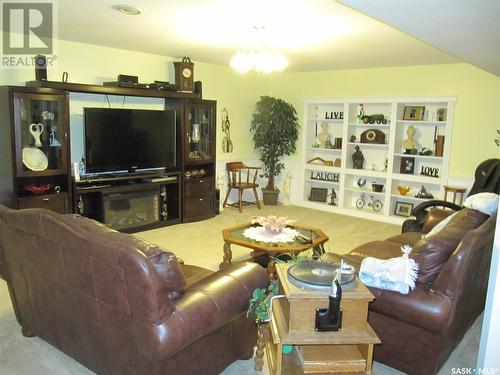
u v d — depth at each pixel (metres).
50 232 1.92
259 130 6.65
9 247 2.29
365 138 6.17
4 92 3.83
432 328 2.08
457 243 2.17
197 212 5.61
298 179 6.93
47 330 2.35
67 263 1.92
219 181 6.43
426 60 5.07
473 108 5.19
